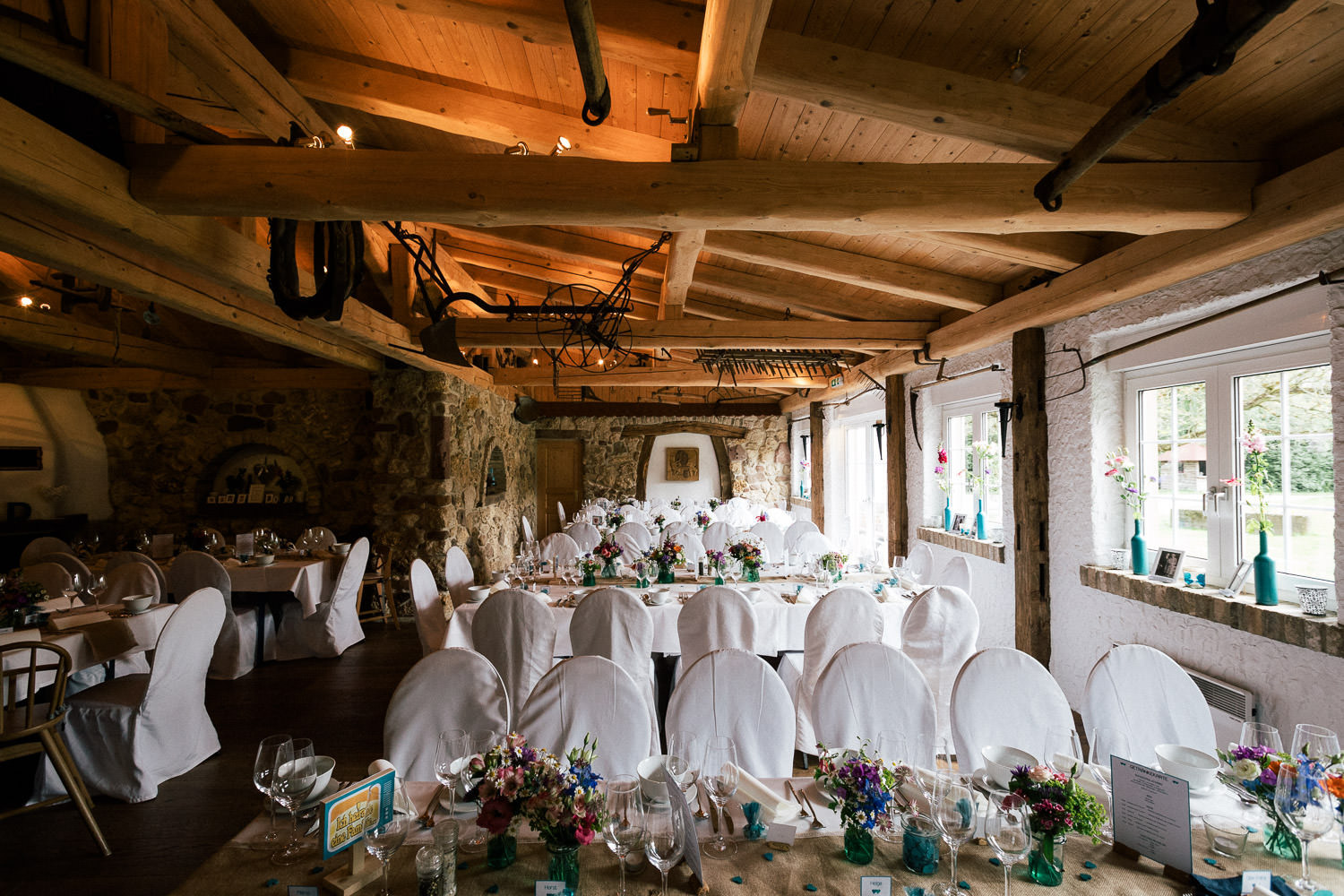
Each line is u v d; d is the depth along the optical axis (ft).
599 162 7.22
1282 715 7.83
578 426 35.55
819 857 4.43
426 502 19.85
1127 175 7.27
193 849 7.86
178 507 20.97
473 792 4.73
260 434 21.24
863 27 6.90
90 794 8.94
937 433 18.21
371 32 9.40
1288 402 8.30
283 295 8.19
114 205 6.83
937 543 17.11
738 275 15.66
